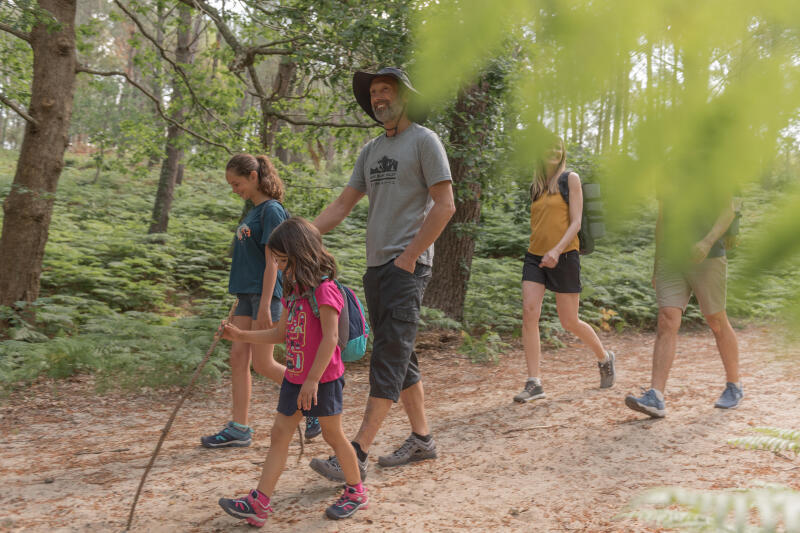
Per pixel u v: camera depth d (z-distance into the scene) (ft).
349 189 11.35
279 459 8.84
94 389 18.01
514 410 14.37
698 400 13.87
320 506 9.33
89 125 65.46
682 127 1.08
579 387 16.56
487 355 22.80
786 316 1.13
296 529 8.59
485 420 13.69
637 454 10.69
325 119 25.29
